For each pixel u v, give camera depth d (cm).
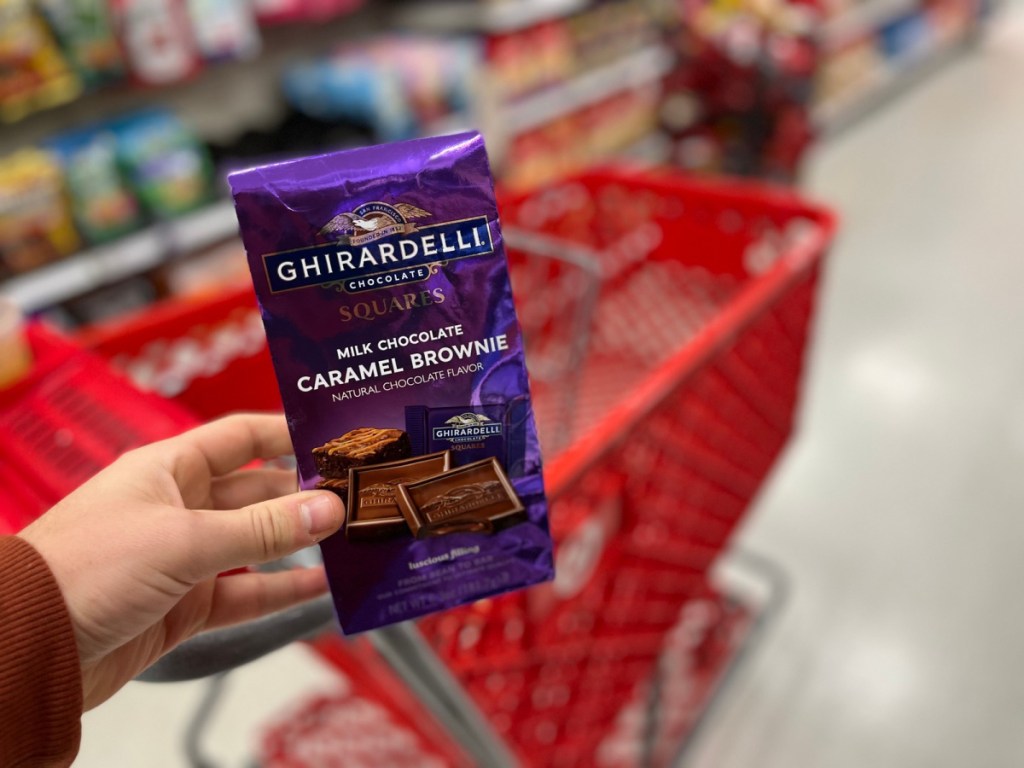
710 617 187
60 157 222
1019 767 165
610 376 180
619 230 177
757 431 132
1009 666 186
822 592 208
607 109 415
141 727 176
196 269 262
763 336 121
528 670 103
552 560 67
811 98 314
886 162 503
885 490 239
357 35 350
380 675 104
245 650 69
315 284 57
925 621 198
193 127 296
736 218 161
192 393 125
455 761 126
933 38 704
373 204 57
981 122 563
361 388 60
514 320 60
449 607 67
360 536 63
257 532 57
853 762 169
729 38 308
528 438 63
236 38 250
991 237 392
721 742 174
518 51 354
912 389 283
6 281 214
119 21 224
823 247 125
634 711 173
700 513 124
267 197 55
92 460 81
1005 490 236
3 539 52
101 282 234
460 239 58
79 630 53
